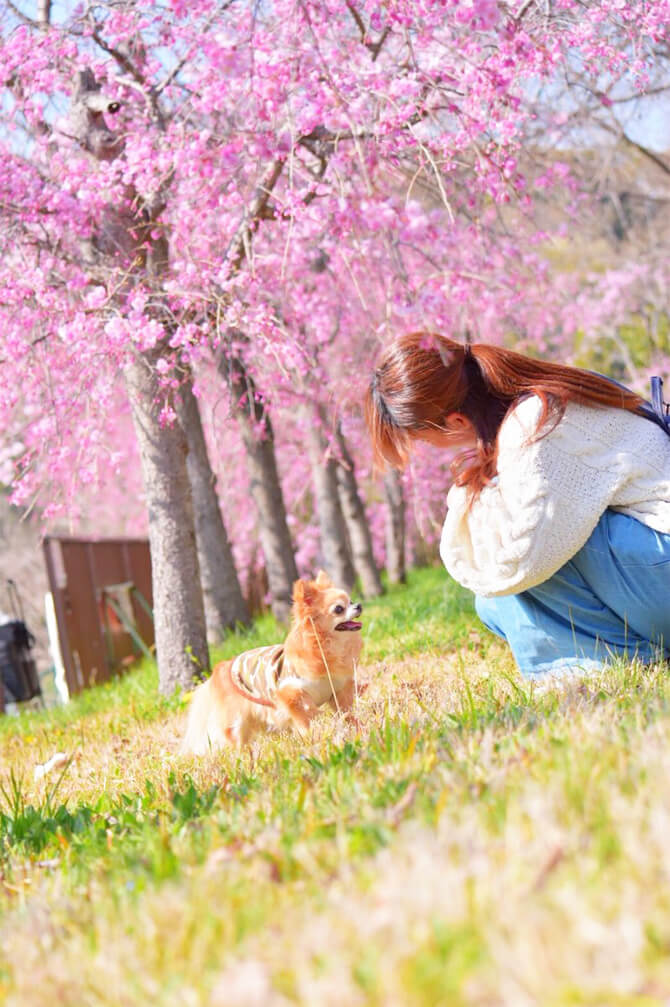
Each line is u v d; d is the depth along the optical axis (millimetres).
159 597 7543
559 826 1762
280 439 15555
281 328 6668
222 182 6352
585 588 3688
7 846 2994
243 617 11586
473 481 3596
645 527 3518
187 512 7535
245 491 15781
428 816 2055
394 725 3199
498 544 3588
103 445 7957
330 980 1385
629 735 2346
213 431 7801
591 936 1341
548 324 15734
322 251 8273
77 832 3029
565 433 3500
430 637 6934
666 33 6898
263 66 5312
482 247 8102
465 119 5523
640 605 3545
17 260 7457
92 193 6707
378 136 5570
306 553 18391
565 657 3811
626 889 1453
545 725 2625
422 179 6895
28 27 6582
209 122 6574
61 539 10953
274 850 2119
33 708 12844
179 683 7473
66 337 6465
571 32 6297
